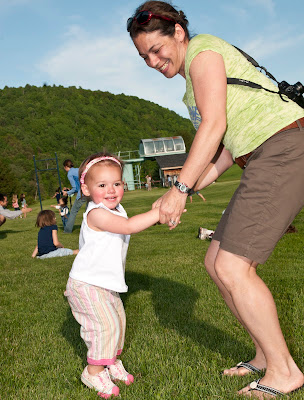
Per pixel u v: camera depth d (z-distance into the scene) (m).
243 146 2.30
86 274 2.64
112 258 2.69
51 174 118.56
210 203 19.86
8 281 6.18
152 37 2.44
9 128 154.25
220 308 4.01
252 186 2.16
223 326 3.48
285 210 2.12
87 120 171.38
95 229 2.71
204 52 2.26
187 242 9.05
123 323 2.87
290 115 2.22
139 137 178.00
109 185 2.74
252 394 2.20
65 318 4.06
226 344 3.04
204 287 4.89
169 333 3.37
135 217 2.62
